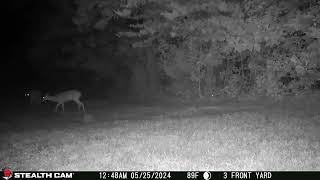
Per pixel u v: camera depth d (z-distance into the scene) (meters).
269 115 14.91
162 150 9.33
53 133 13.16
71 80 32.34
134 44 23.47
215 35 19.45
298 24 18.28
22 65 35.06
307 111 15.84
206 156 8.62
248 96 21.81
